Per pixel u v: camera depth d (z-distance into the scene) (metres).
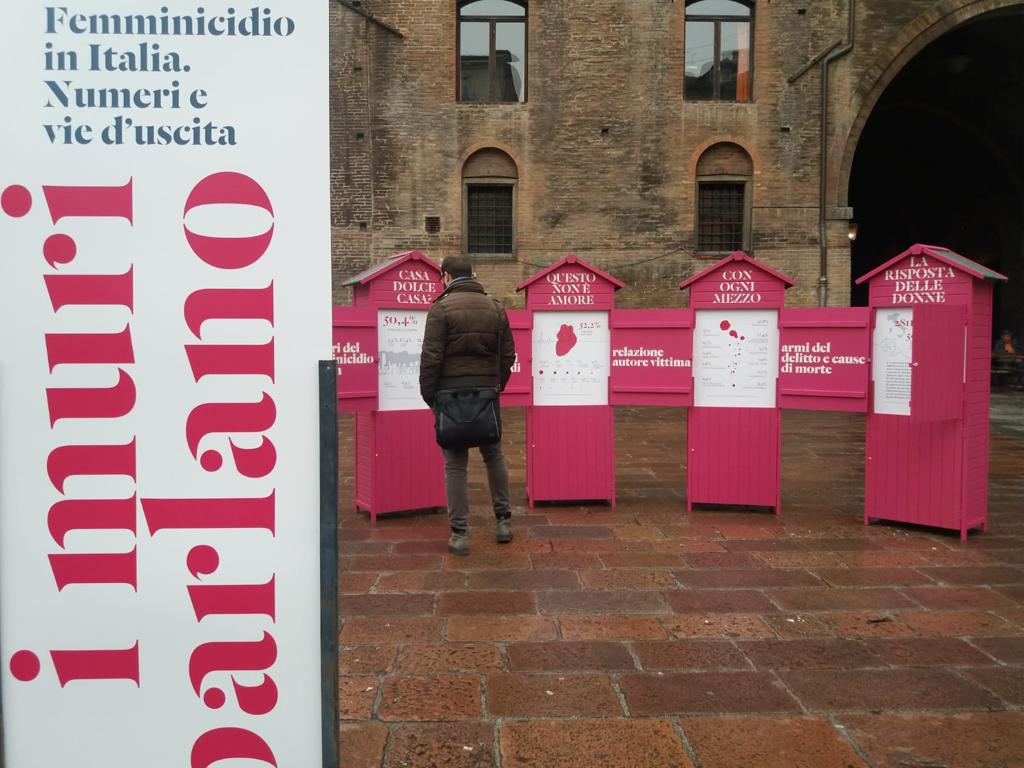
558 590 4.46
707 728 2.95
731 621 4.00
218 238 1.76
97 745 1.78
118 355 1.75
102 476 1.76
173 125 1.74
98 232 1.74
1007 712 3.08
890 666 3.49
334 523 1.79
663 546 5.36
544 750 2.80
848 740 2.87
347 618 4.03
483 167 15.61
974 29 16.61
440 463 6.32
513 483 7.53
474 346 4.99
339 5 15.24
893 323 5.75
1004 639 3.79
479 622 3.98
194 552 1.79
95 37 1.72
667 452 9.44
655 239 15.62
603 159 15.52
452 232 15.59
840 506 6.59
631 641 3.75
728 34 15.67
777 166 15.56
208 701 1.80
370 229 15.59
